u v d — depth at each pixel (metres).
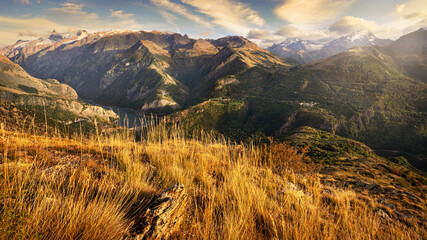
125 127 6.69
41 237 1.70
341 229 3.26
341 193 6.38
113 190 3.02
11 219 1.60
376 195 9.25
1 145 3.80
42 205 2.00
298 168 7.48
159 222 2.09
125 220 2.21
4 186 2.02
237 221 2.65
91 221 1.93
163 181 3.99
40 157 3.78
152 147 6.02
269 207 3.50
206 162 5.51
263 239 2.65
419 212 6.78
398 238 3.60
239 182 4.06
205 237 2.25
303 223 2.81
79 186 2.80
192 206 3.16
